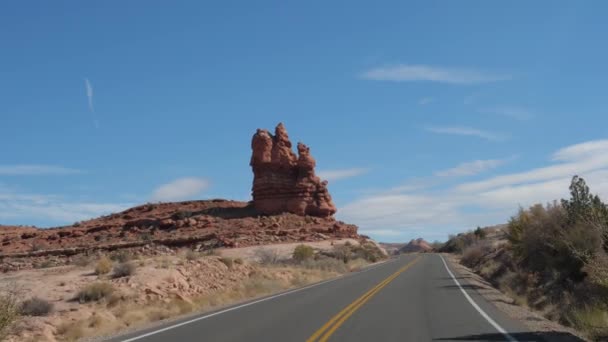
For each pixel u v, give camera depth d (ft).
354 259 214.48
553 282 78.89
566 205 86.48
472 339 40.11
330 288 91.86
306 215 333.83
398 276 123.65
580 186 86.22
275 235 277.23
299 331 44.27
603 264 51.26
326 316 53.88
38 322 54.80
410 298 72.54
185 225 293.02
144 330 49.26
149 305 70.69
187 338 42.73
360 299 71.31
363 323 48.55
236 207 343.26
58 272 96.99
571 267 75.97
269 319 52.70
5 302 44.80
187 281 87.76
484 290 87.04
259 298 79.10
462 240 392.06
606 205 74.84
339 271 157.07
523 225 110.22
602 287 50.57
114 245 239.71
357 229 345.92
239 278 102.12
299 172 343.67
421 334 42.39
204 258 107.86
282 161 341.21
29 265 152.35
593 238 69.72
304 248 188.24
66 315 60.23
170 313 63.21
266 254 188.34
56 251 228.63
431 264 192.54
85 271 95.66
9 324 43.57
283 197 335.26
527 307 69.51
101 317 59.21
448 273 134.92
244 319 53.42
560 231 78.38
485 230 394.52
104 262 91.04
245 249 228.22
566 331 45.42
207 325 50.26
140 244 243.81
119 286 76.38
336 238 295.28
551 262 80.74
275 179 337.31
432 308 60.59
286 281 109.81
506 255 138.62
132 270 86.07
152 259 104.32
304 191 337.93
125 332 50.67
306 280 115.85
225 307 67.77
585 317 47.16
